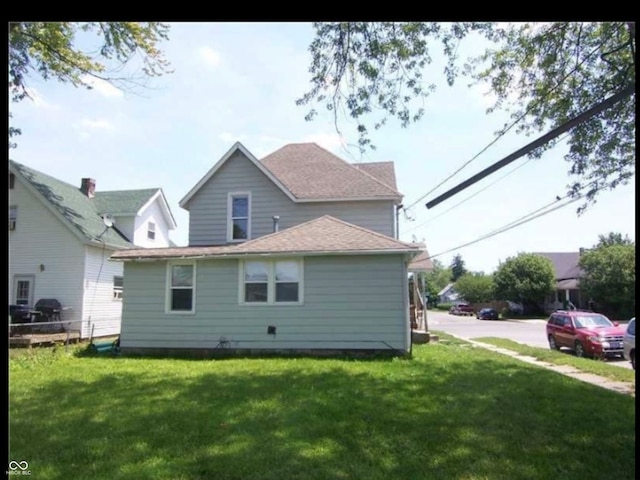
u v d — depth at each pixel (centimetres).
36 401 668
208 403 649
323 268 1223
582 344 1395
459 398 681
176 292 1303
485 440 493
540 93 916
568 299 4191
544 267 4391
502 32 799
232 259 1273
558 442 488
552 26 822
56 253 1802
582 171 1023
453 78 713
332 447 470
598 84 887
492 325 3275
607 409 625
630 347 1109
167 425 544
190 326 1274
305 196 1677
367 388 749
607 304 3462
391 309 1185
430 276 8656
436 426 541
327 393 710
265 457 443
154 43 977
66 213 1845
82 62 996
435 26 662
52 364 1061
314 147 2030
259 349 1232
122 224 2216
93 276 1836
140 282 1315
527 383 807
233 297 1262
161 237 2548
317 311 1215
